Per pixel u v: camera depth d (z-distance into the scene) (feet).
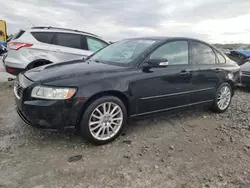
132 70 11.09
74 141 10.72
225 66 15.70
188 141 11.29
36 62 20.54
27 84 9.82
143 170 8.68
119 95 10.80
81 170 8.52
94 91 9.81
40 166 8.68
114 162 9.14
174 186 7.84
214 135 12.12
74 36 22.54
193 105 13.91
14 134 11.18
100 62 12.39
